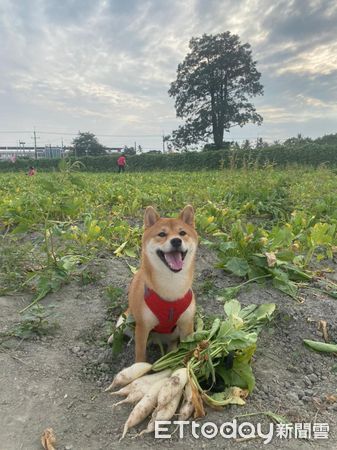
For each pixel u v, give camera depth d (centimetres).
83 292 167
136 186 471
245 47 1888
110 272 188
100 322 143
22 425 93
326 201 321
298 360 125
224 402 99
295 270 179
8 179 634
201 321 131
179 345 115
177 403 96
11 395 103
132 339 132
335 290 172
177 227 120
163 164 1441
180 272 112
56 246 220
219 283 175
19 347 125
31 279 172
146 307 114
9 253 190
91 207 317
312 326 141
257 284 170
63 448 87
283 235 190
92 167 1602
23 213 261
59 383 109
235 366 107
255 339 106
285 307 151
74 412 98
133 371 104
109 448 88
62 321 143
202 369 104
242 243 184
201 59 1917
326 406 104
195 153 1343
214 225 244
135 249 218
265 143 1175
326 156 1031
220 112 1880
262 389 109
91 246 214
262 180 373
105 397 105
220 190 374
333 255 221
